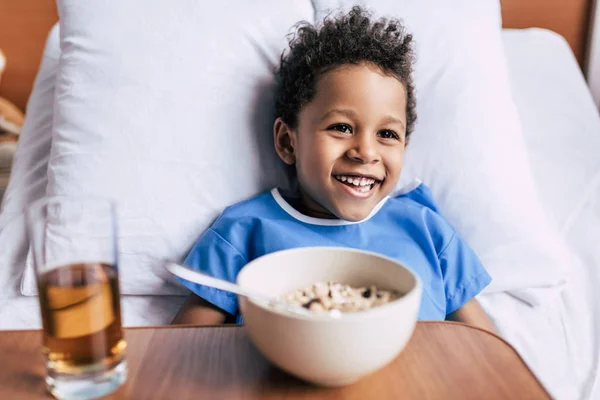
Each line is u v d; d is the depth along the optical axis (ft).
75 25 3.05
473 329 1.88
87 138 2.95
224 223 2.92
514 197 3.31
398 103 2.87
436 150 3.30
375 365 1.52
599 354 2.89
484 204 3.26
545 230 3.34
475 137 3.31
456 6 3.49
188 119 3.00
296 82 2.94
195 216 3.01
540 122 4.21
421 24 3.41
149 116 2.97
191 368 1.69
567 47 4.73
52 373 1.54
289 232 2.90
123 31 3.02
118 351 1.59
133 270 2.99
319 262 1.87
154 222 2.96
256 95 3.12
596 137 4.16
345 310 1.68
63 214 1.59
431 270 3.00
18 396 1.55
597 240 3.62
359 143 2.79
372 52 2.84
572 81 4.47
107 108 2.96
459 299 3.01
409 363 1.69
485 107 3.37
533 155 4.03
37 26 5.59
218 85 3.05
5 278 3.04
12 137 5.21
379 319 1.46
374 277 1.83
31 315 2.89
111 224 1.61
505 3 5.24
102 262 1.60
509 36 4.72
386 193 2.96
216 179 3.04
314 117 2.86
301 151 2.94
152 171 2.96
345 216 2.90
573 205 3.80
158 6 3.06
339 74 2.81
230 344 1.81
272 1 3.22
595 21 5.17
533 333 3.05
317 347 1.46
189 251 3.00
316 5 3.48
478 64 3.42
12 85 5.75
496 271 3.24
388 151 2.88
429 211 3.13
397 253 2.95
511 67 4.49
